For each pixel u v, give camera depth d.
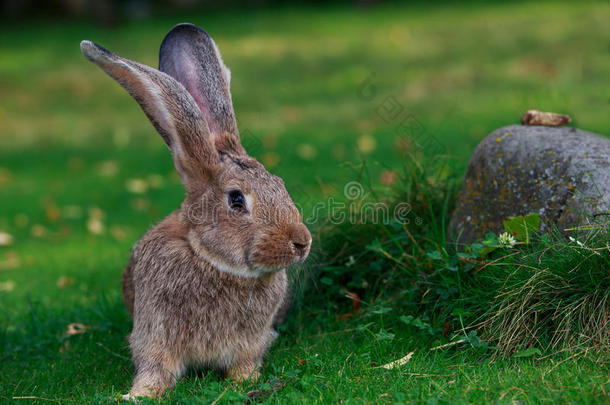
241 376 6.84
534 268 6.89
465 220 8.16
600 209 6.93
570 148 7.47
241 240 6.42
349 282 8.86
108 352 8.08
